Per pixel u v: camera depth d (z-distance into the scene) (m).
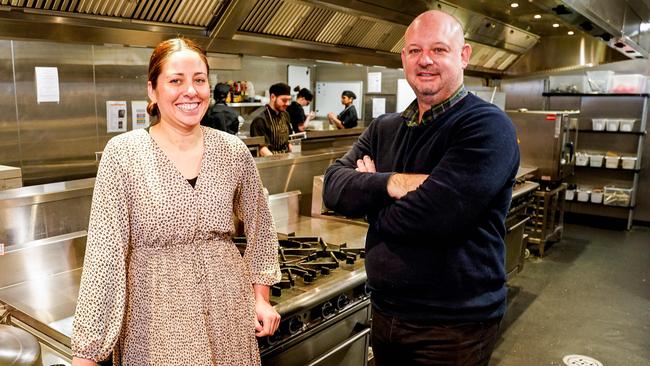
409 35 1.54
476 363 1.54
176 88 1.34
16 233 1.96
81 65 4.24
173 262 1.37
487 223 1.52
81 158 4.37
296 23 3.34
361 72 8.17
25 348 1.29
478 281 1.50
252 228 1.63
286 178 3.12
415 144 1.59
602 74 6.66
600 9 4.18
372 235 1.64
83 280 1.29
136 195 1.34
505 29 5.47
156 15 2.65
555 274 4.88
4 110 3.87
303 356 1.95
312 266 2.13
